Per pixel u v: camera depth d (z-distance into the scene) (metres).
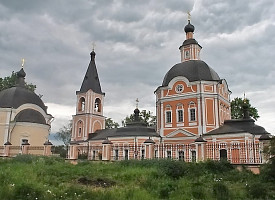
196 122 37.47
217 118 37.31
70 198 10.03
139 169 16.48
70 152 28.91
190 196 11.35
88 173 16.09
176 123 39.03
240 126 35.03
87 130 51.50
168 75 42.12
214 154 24.02
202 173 16.17
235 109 53.78
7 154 33.41
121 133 39.38
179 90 39.91
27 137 40.94
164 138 38.97
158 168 16.48
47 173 15.48
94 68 56.12
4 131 41.47
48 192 10.39
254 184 12.55
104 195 10.45
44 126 42.66
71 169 17.62
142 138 37.34
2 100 44.12
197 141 22.67
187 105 38.62
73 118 53.78
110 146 26.61
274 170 13.95
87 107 52.69
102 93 55.41
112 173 16.39
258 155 20.44
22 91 46.69
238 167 17.45
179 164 16.64
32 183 11.76
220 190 11.76
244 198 11.30
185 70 40.59
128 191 11.29
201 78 39.16
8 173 13.83
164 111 40.47
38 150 32.03
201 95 37.81
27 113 42.75
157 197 11.16
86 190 11.05
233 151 28.03
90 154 28.03
